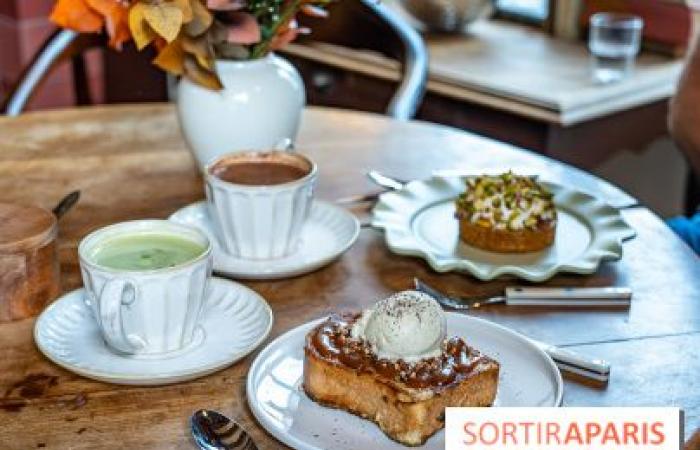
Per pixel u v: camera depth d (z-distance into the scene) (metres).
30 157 1.27
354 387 0.81
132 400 0.84
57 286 0.96
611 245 1.04
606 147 1.98
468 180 1.11
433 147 1.33
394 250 1.03
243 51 1.15
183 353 0.88
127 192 1.18
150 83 2.19
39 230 0.94
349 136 1.36
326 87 2.22
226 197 1.02
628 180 2.06
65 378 0.86
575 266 1.00
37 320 0.91
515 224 1.04
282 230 1.03
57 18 1.10
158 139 1.33
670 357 0.90
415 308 0.81
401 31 1.57
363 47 1.62
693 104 1.53
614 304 0.97
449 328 0.90
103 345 0.89
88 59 2.48
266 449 0.79
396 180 1.22
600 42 1.98
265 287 1.00
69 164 1.25
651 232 1.11
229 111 1.15
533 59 2.10
